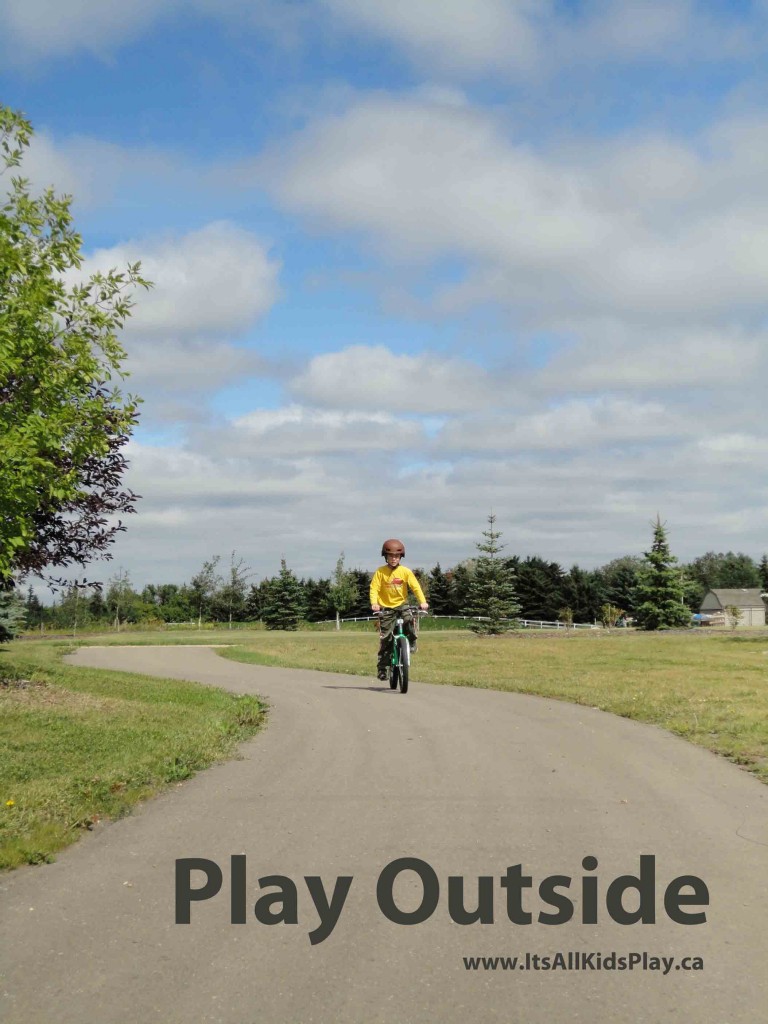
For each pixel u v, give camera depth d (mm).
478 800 6855
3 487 10797
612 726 10695
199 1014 3529
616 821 6266
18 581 13938
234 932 4355
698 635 42531
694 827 6129
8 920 4516
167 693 14180
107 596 64125
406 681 14289
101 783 7262
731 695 13969
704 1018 3531
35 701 11766
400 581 14703
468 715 11594
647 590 54844
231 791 7328
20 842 5629
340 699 13734
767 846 5723
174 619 71375
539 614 92938
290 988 3760
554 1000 3678
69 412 11602
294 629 62406
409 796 7000
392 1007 3602
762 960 4059
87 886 5023
